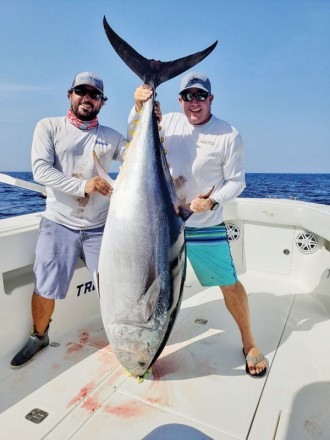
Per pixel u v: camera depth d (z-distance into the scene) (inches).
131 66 78.8
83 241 93.4
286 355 94.3
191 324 110.9
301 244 145.8
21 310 92.4
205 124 92.5
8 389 79.0
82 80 86.2
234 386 81.4
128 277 63.3
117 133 98.0
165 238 66.3
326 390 80.5
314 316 116.6
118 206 65.9
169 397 77.2
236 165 92.3
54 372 85.1
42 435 66.2
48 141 88.4
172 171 95.4
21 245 92.0
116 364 88.7
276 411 73.5
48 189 92.0
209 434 67.2
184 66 79.6
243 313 91.7
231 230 156.9
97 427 68.4
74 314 106.5
